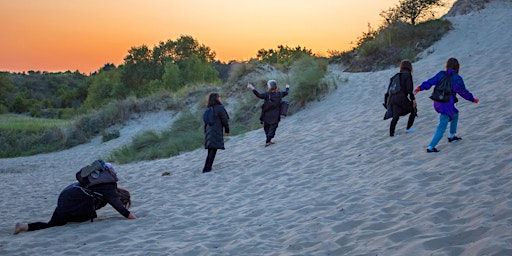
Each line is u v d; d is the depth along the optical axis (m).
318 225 6.52
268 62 27.75
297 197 8.35
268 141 13.73
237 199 9.03
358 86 19.48
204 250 6.15
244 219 7.56
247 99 21.67
